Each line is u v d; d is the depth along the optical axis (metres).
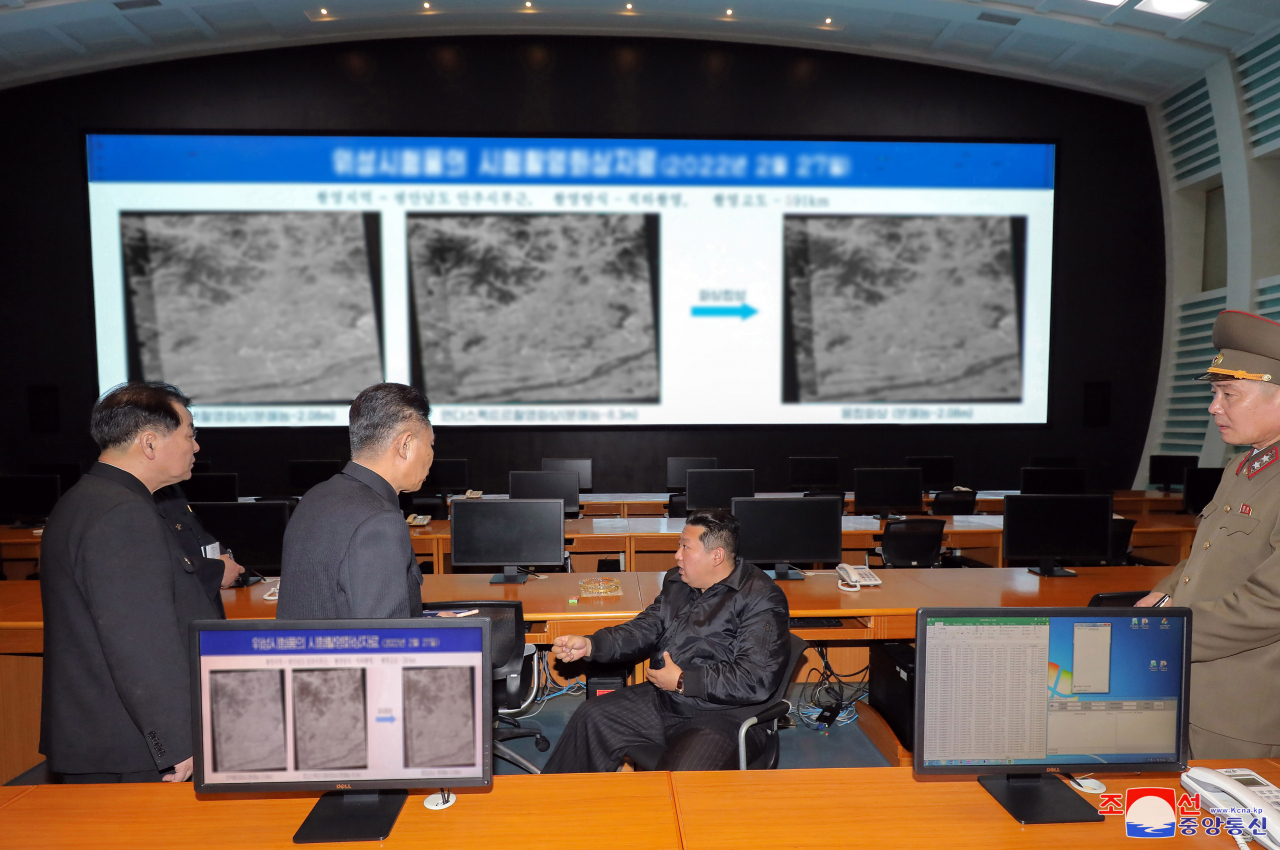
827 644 3.34
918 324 7.06
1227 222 6.70
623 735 2.10
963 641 1.20
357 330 6.80
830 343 7.04
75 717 1.34
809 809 1.22
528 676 2.61
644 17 6.57
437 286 6.83
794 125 7.07
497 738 2.65
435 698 1.14
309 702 1.12
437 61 6.84
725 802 1.25
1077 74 7.00
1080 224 7.38
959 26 6.45
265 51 6.73
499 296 6.88
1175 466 6.48
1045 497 3.25
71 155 6.74
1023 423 7.18
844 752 2.81
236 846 1.11
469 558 3.14
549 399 6.96
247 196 6.65
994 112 7.22
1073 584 3.08
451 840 1.13
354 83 6.80
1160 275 7.43
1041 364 7.16
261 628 1.11
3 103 6.68
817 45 6.95
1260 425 1.48
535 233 6.86
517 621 2.47
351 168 6.71
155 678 1.28
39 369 6.83
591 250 6.90
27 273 6.79
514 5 6.36
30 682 2.78
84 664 1.34
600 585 3.00
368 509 1.25
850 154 6.93
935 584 3.08
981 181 7.02
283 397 6.78
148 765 1.38
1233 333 1.50
